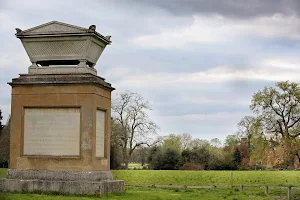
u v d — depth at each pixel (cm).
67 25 2639
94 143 2553
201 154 8644
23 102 2644
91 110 2555
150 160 8925
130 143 8875
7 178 2597
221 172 5644
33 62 2716
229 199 2822
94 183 2438
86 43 2631
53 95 2606
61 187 2464
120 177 5700
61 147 2584
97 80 2595
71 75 2608
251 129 8100
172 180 5481
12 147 2638
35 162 2589
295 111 7819
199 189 4125
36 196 2314
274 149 7975
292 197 3556
